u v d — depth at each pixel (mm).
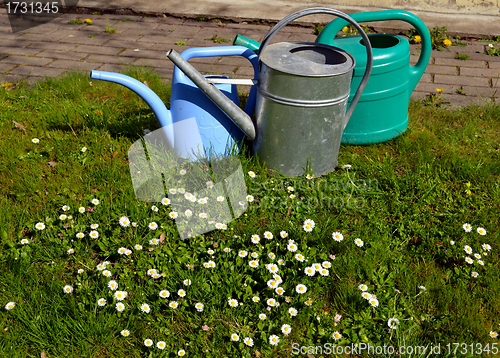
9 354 1568
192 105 2406
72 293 1818
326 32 2609
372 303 1735
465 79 3840
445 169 2594
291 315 1708
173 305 1731
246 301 1787
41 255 1959
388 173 2494
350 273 1931
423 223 2215
